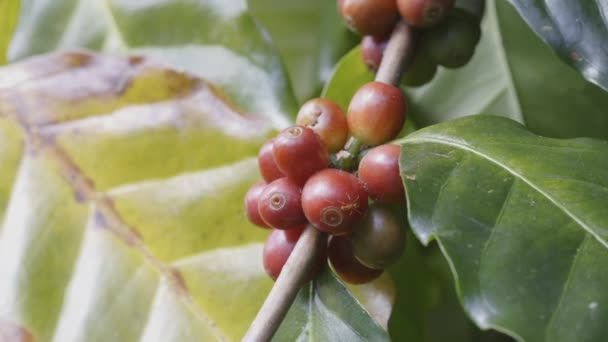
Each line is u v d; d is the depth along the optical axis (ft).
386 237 1.11
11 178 1.38
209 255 1.32
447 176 1.10
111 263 1.32
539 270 1.04
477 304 1.03
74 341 1.29
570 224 1.07
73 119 1.40
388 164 1.11
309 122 1.16
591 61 1.16
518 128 1.16
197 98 1.40
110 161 1.38
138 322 1.29
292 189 1.12
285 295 1.09
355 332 1.12
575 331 1.01
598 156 1.13
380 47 1.29
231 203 1.34
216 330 1.28
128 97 1.40
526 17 1.18
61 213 1.36
